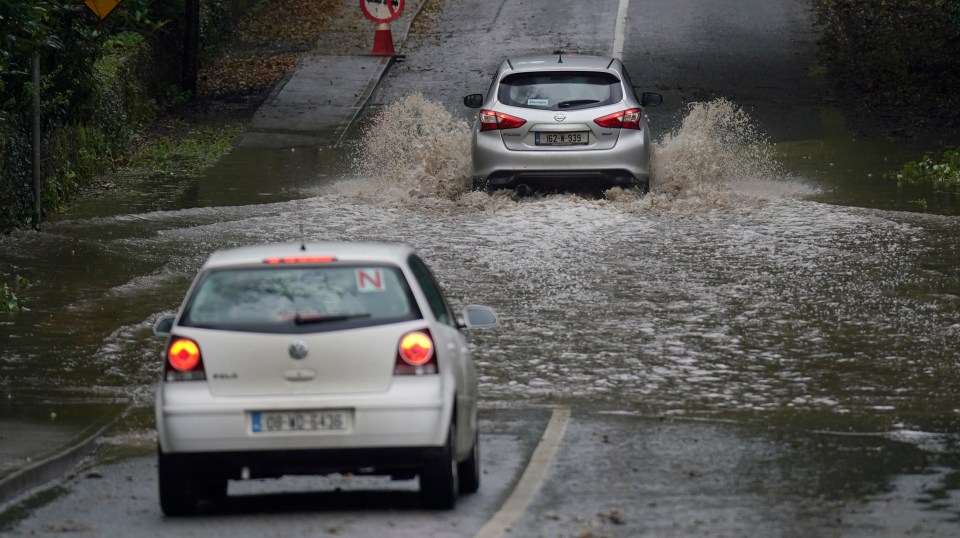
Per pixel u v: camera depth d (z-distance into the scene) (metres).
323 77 95.38
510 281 46.75
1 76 55.59
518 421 32.34
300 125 83.50
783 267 48.47
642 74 93.44
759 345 39.12
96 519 25.03
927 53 97.88
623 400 34.25
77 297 45.25
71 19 60.25
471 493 26.73
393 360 24.45
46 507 26.02
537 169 59.84
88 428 31.66
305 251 25.84
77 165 66.31
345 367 24.36
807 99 88.25
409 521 24.39
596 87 60.66
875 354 38.03
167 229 56.09
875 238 53.03
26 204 56.62
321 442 24.14
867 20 107.25
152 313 43.34
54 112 60.09
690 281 46.56
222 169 71.56
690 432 31.08
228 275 25.16
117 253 51.84
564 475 27.53
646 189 60.81
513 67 61.97
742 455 29.03
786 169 69.25
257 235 54.75
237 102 90.50
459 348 26.59
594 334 40.38
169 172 70.75
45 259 50.78
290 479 29.17
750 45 102.12
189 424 24.09
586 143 59.94
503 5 117.06
